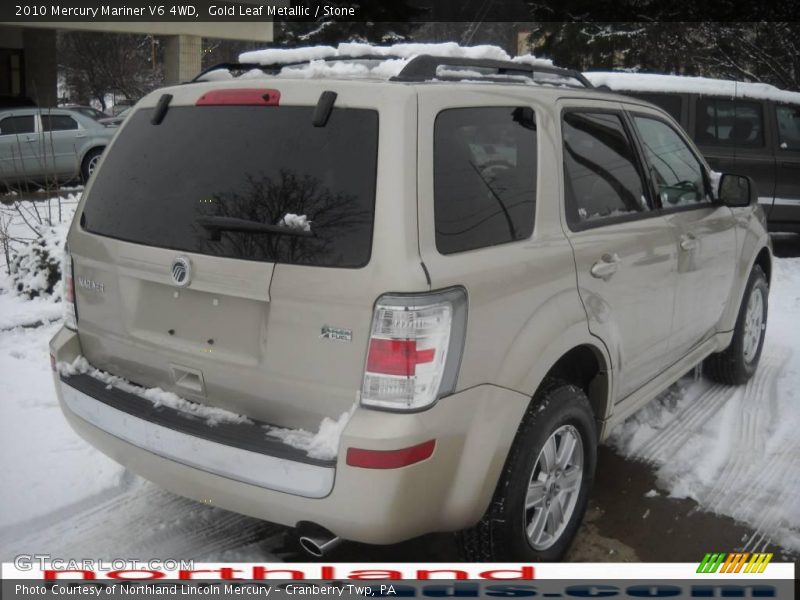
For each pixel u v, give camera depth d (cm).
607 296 340
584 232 331
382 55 341
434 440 257
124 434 299
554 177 321
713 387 531
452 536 353
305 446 260
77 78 3844
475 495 278
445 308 256
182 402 293
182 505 373
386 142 259
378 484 250
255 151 278
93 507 367
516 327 286
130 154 316
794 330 666
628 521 368
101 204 320
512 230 295
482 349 271
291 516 264
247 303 272
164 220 292
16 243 801
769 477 408
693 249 421
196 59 2116
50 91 2183
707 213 449
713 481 404
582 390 339
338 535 261
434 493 265
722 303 478
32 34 2139
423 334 251
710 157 960
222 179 281
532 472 301
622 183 374
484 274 272
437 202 265
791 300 768
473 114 290
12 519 352
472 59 320
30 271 671
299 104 275
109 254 306
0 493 371
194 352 286
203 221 275
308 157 267
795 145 973
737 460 426
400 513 256
